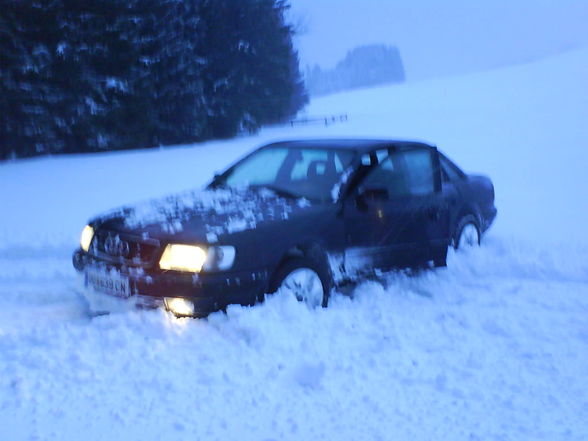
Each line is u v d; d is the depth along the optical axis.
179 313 4.16
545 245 7.34
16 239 7.63
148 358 3.72
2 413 3.06
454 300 5.25
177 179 15.33
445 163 6.60
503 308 5.07
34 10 22.52
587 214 9.73
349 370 3.69
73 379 3.44
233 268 4.23
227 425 3.04
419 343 4.18
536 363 3.90
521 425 3.12
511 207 10.38
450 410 3.26
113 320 4.16
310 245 4.75
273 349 3.90
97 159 22.19
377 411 3.22
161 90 30.38
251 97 41.53
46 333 4.02
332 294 5.16
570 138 21.66
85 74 24.42
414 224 5.51
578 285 5.86
